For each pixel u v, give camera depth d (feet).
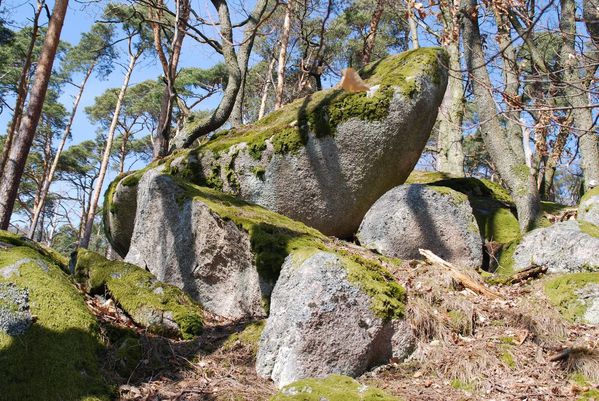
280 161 24.93
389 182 25.86
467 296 18.83
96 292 17.76
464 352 14.93
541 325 16.72
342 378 11.90
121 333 14.76
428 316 15.84
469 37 28.32
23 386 11.52
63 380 11.93
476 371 14.24
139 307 16.52
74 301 13.92
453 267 20.38
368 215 24.26
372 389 11.30
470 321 16.65
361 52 70.85
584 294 18.06
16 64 78.33
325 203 25.13
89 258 18.58
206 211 20.17
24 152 25.55
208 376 14.10
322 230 25.62
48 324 12.80
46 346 12.30
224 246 19.56
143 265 22.59
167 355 14.73
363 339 14.26
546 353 15.51
